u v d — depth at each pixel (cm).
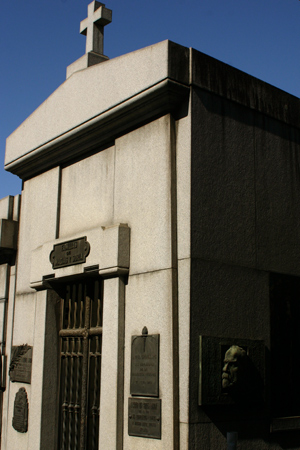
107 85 766
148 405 635
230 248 678
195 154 662
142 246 695
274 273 729
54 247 847
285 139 794
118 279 710
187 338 612
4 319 1013
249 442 647
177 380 613
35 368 850
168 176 673
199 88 682
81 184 852
